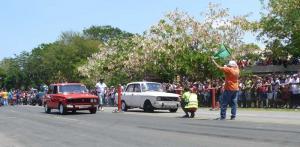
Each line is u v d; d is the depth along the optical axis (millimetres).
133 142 12164
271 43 43781
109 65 58000
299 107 26156
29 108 38844
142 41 48906
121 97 29547
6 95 55062
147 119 20203
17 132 16125
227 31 47312
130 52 53594
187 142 11727
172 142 11852
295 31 41500
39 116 25141
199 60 39219
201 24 45562
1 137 14602
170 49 43938
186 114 21375
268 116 19969
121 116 22984
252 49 47312
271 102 27516
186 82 38031
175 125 16672
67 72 94875
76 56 98625
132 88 28844
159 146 11195
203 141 11797
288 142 10984
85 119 21516
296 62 43781
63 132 15625
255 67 47844
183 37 44812
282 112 22859
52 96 28062
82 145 12000
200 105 32250
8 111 32062
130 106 28734
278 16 42938
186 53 42188
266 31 43656
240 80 31953
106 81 57375
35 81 107500
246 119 18312
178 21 46000
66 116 24594
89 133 14953
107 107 36125
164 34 46281
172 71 42438
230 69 18109
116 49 63219
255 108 27609
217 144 11117
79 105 26594
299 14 41375
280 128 14203
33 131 16344
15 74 111938
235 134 13008
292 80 27484
